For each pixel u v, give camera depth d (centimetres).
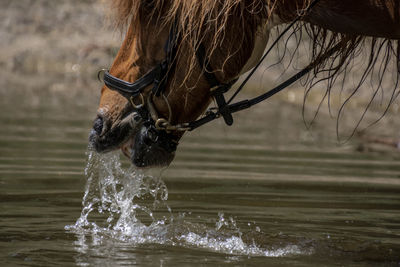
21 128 1920
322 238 947
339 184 1338
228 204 1148
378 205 1163
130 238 923
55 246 870
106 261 806
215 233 962
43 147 1642
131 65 847
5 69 3303
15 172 1355
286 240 934
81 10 3728
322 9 820
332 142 1873
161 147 862
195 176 1379
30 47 3444
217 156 1620
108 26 866
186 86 834
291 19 838
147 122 850
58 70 3291
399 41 903
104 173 1037
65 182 1270
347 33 838
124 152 891
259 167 1498
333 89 2497
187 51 820
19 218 1010
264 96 877
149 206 1121
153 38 827
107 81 857
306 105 2453
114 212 1067
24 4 3775
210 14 788
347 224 1030
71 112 2270
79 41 3472
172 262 812
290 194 1238
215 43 794
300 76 894
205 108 860
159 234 947
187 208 1112
